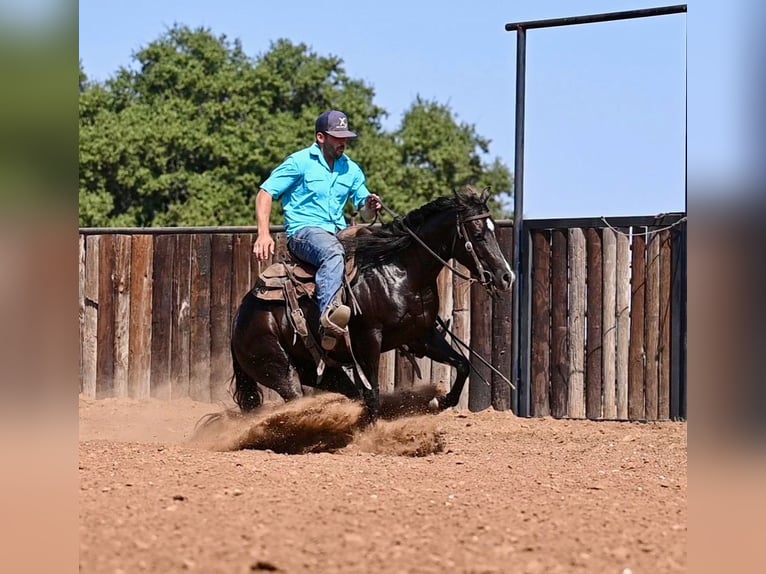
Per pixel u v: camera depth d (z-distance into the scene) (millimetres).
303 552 6613
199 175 51812
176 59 55281
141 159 51594
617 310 16188
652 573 6340
